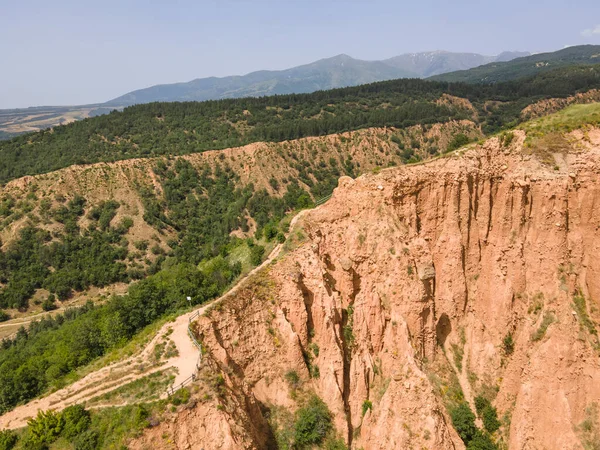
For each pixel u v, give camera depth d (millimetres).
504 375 46344
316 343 45344
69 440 32438
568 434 39812
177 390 33969
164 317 50875
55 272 119688
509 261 48344
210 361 37562
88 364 46688
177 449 31641
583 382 41094
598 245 43375
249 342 42688
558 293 44594
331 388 43000
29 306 112688
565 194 44844
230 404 34656
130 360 40656
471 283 50562
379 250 48469
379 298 47344
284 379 42688
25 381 41844
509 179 48500
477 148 51125
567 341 41688
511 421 43344
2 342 91625
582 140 46469
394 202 50531
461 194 49781
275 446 39531
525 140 49375
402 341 45594
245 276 49375
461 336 49844
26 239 124188
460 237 49844
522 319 46688
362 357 45812
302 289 46312
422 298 46781
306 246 48750
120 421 32500
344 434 42000
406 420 40688
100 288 119375
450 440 40812
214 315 41688
